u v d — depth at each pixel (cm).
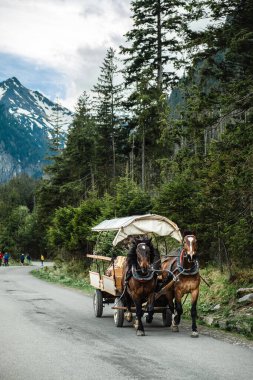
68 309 1678
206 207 1739
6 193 19800
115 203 3125
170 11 3647
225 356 896
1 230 11244
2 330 1184
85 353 912
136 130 4438
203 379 719
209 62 1541
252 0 1416
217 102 1465
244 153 1356
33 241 10850
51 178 6291
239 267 1803
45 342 1026
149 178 4500
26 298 2056
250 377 736
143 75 3656
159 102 3475
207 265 2117
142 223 1432
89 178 6197
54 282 3294
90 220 3703
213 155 1437
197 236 1975
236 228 1407
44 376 735
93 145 6069
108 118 6100
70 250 3994
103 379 717
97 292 1522
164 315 1340
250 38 1388
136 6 3675
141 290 1184
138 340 1073
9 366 804
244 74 1488
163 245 1986
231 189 1433
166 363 830
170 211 2098
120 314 1286
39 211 6172
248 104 1423
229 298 1590
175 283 1198
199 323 1374
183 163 1576
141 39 3725
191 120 1521
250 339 1104
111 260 1445
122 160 6075
